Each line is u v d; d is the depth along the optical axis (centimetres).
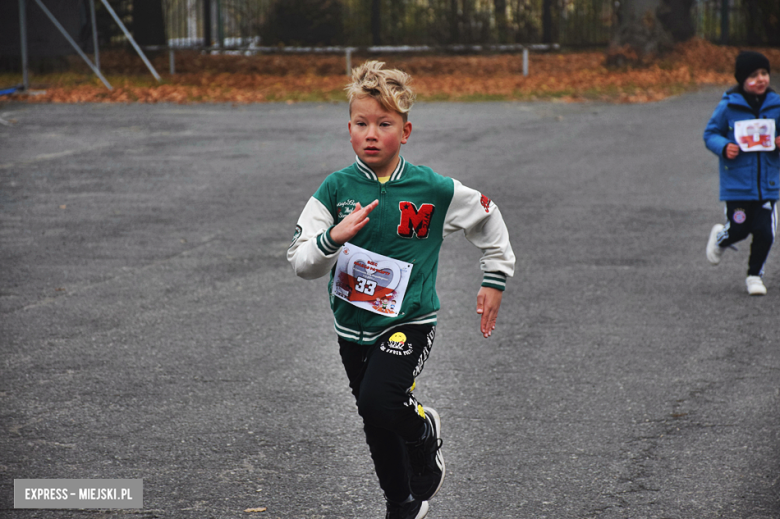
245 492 586
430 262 509
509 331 915
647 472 609
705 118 2525
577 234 1331
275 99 3047
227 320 950
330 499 578
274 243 1280
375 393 480
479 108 2816
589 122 2495
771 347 862
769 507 561
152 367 814
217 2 4466
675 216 1445
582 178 1750
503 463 626
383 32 4569
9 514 554
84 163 1916
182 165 1894
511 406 725
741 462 621
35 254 1216
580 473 609
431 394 752
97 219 1423
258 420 700
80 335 900
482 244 522
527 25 4600
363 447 655
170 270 1143
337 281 506
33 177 1766
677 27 3897
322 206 499
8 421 695
